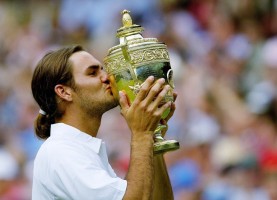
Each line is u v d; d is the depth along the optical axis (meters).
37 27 46.69
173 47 37.75
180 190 28.69
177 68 34.72
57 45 44.66
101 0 43.28
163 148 14.05
